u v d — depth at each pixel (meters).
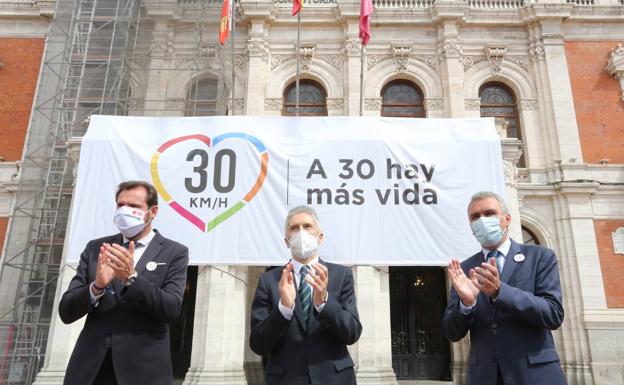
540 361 3.78
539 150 17.58
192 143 11.03
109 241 4.24
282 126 11.27
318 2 19.14
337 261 10.41
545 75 18.22
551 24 18.70
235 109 17.72
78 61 16.34
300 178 10.88
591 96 18.11
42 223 15.59
